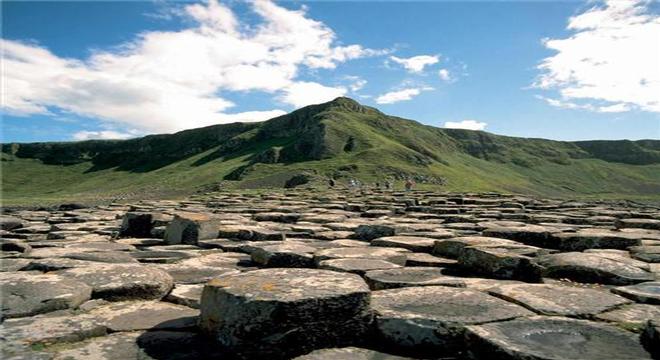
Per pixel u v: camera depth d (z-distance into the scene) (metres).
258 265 8.62
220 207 25.00
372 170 109.06
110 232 13.27
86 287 5.86
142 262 8.84
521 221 17.48
